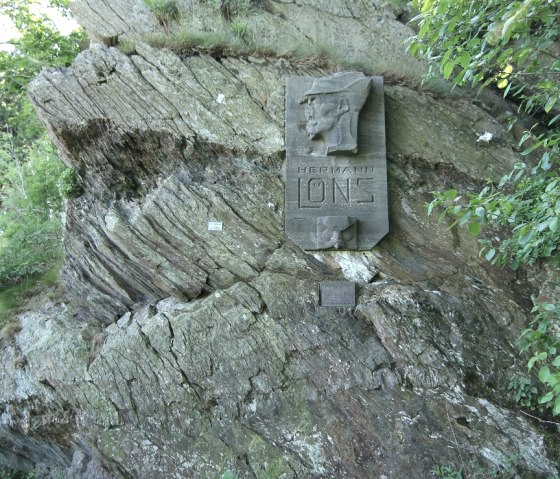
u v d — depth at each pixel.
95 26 5.60
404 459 3.87
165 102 5.02
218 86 5.14
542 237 3.45
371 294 4.47
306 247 4.60
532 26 4.52
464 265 4.63
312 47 5.52
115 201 4.98
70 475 4.51
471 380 4.08
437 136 5.15
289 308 4.41
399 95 5.29
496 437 3.88
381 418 4.02
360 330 4.31
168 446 4.15
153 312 4.66
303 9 6.00
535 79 5.52
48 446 4.77
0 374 4.77
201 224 4.68
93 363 4.44
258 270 4.60
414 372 4.11
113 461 4.18
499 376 4.13
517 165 3.50
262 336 4.33
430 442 3.90
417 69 5.59
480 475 3.76
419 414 3.98
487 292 4.52
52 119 4.89
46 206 7.61
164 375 4.31
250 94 5.14
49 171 7.73
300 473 3.96
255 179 4.82
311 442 4.03
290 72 5.32
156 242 4.66
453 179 5.04
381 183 4.76
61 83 5.04
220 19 5.75
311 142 4.87
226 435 4.12
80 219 4.95
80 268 4.95
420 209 4.83
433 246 4.70
